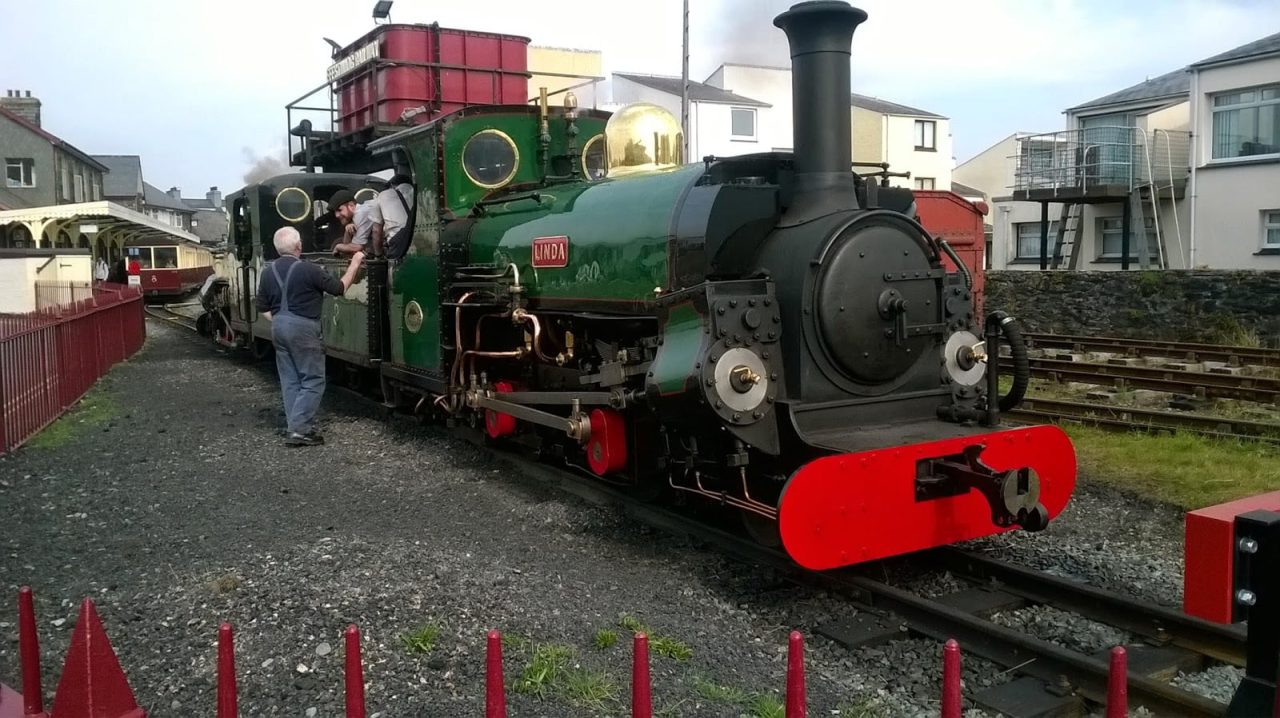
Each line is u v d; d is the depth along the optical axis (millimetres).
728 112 33812
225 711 2623
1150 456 7883
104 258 33812
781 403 5086
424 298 8406
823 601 4895
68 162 42094
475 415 7977
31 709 2832
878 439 4996
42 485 7039
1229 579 2541
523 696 3666
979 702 3869
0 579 5004
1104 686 3863
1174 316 15906
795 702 2537
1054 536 6086
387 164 11859
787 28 5395
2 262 18406
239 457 8078
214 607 4449
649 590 5070
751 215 5238
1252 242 19703
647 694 2643
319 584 4660
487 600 4547
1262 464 7527
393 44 11539
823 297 5082
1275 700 2395
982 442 5078
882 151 35750
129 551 5449
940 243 5672
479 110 8070
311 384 8602
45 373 9547
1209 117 20328
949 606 4809
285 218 12312
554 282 6582
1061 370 12445
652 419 6070
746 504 5090
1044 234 22766
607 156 7207
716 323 4906
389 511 6484
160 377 13094
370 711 3518
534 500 6793
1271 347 14688
